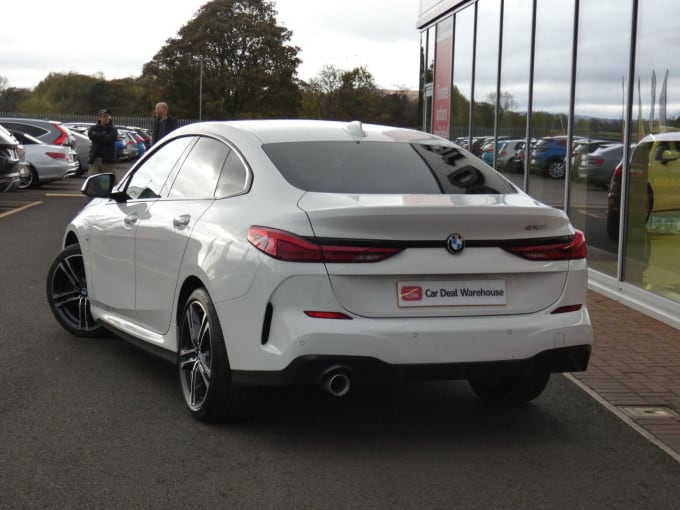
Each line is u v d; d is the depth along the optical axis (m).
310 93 69.44
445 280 4.33
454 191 4.78
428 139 5.47
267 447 4.49
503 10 13.28
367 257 4.20
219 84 83.50
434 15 17.38
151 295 5.41
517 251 4.42
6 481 3.95
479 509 3.79
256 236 4.35
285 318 4.20
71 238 6.96
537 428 4.96
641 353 6.85
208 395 4.65
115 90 113.00
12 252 11.48
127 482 3.98
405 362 4.22
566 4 10.82
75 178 28.36
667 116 8.30
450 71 16.45
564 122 10.85
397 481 4.09
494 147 13.67
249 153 4.92
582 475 4.25
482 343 4.31
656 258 8.44
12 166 16.44
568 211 10.73
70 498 3.78
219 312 4.50
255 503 3.78
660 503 3.93
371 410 5.20
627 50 9.17
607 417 5.22
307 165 4.79
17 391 5.36
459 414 5.18
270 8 85.50
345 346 4.15
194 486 3.95
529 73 12.11
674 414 5.33
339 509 3.75
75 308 6.91
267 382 4.26
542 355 4.43
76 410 5.02
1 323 7.25
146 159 6.10
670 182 8.12
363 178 4.74
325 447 4.52
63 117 66.44
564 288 4.55
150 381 5.66
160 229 5.27
